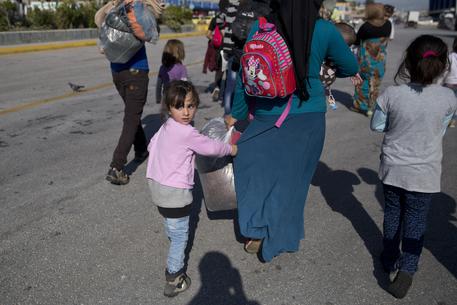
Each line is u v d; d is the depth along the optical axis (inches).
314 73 114.2
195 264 127.7
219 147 113.0
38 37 714.8
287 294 115.6
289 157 115.8
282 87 109.0
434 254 134.6
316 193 176.4
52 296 113.5
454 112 107.2
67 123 269.4
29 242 137.8
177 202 108.7
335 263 129.1
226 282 120.0
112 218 153.2
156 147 112.0
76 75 443.8
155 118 282.2
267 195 115.3
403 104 106.8
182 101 105.0
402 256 113.2
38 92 358.3
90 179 185.9
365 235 144.8
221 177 126.0
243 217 115.0
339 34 113.4
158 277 121.7
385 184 113.7
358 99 302.7
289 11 107.3
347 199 171.3
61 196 169.6
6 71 458.3
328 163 209.2
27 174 190.9
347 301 113.1
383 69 290.0
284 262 129.3
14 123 268.2
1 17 732.7
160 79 227.9
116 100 332.8
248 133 121.9
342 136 252.7
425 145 106.3
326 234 145.1
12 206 161.3
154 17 167.9
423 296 115.4
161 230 145.5
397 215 117.2
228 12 254.1
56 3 916.0
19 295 113.6
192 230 146.1
